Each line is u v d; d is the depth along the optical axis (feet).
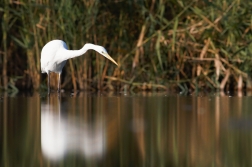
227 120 33.17
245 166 22.66
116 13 51.01
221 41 50.60
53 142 27.04
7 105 40.78
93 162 23.39
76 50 46.73
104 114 36.06
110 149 25.67
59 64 47.80
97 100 44.19
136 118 34.30
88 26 50.01
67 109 38.63
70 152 25.20
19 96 47.57
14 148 25.89
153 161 23.44
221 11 49.19
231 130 29.86
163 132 29.50
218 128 30.53
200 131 29.68
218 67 50.39
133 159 23.81
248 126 31.07
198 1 49.80
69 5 49.26
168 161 23.47
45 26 50.37
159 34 49.49
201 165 22.85
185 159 23.80
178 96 46.98
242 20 48.91
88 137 28.43
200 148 25.68
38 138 28.09
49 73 48.55
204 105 40.32
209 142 26.89
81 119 34.09
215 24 49.47
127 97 46.37
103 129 30.50
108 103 42.04
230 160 23.57
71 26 49.88
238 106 39.50
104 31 51.01
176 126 31.32
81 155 24.63
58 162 23.44
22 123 32.50
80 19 50.06
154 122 32.78
